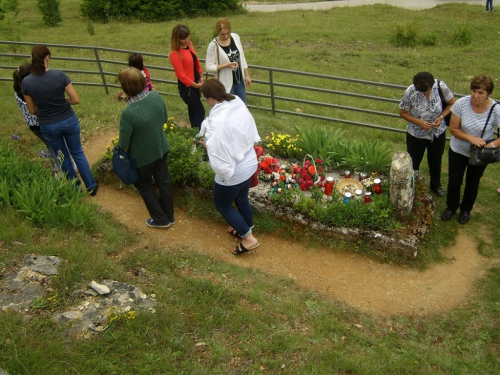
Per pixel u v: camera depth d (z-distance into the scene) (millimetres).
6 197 4789
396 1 23672
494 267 4785
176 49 6125
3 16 15953
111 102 8633
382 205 5027
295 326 3855
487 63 14000
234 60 6688
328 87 11578
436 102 5246
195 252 4809
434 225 5379
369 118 9312
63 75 5055
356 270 4754
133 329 3492
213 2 21672
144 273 4254
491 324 4078
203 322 3678
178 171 5531
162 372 3203
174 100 8773
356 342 3758
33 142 6855
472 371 3562
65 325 3436
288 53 15023
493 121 4715
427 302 4402
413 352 3701
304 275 4664
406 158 4766
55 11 19578
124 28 18734
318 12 21672
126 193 5801
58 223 4672
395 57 14758
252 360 3398
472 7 20625
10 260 4012
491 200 5840
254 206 5297
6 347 3188
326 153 5984
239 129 4059
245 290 4227
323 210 5004
